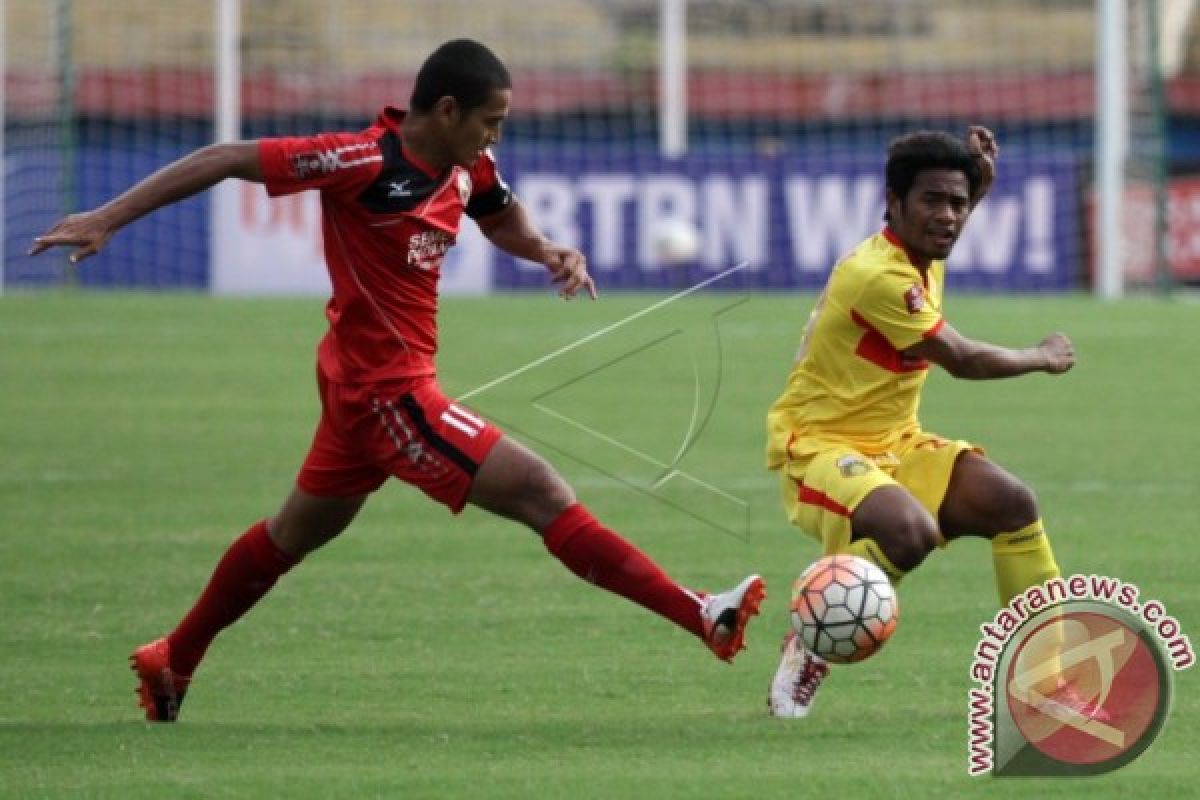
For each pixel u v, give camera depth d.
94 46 100.75
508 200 24.81
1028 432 49.78
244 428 49.88
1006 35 110.00
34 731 23.02
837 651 21.86
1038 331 69.00
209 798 19.80
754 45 109.81
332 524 23.92
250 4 102.06
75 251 21.86
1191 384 58.38
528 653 27.53
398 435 23.11
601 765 21.16
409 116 23.03
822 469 24.34
